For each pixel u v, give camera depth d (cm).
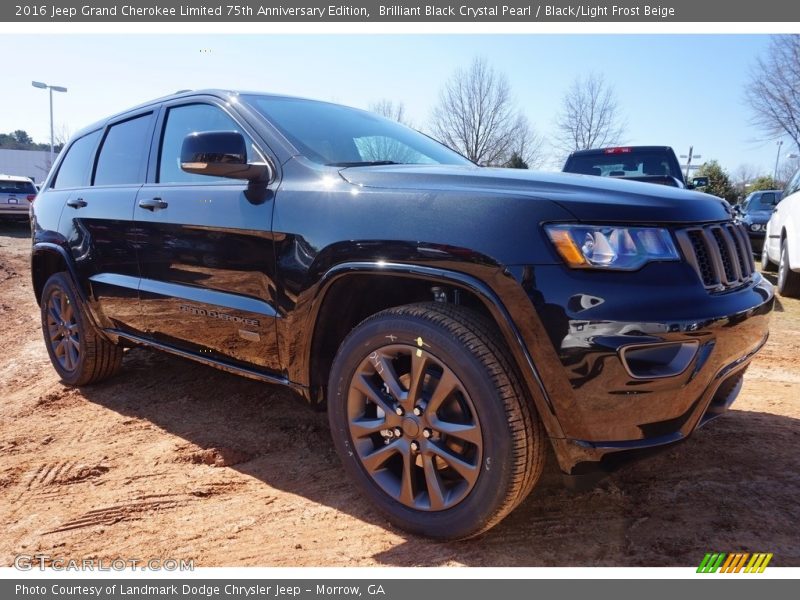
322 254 239
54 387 423
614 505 248
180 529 240
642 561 211
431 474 218
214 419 355
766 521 234
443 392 212
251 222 268
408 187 231
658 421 200
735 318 208
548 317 193
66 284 401
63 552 226
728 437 311
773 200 1225
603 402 193
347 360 237
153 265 326
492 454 202
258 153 285
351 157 292
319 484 275
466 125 2542
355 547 224
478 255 203
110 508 256
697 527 231
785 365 450
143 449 316
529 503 251
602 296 191
